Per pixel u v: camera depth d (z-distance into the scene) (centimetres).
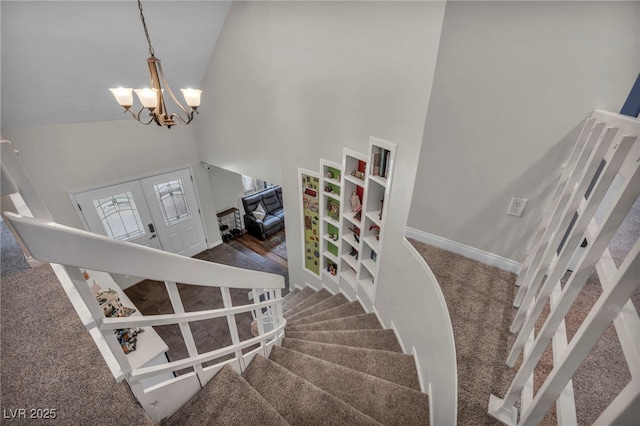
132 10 283
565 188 127
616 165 79
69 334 114
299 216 399
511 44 156
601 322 62
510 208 196
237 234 664
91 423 92
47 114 346
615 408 54
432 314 199
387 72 208
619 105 141
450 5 161
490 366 142
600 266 85
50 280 141
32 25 252
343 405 148
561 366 73
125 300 307
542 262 126
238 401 125
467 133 190
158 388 108
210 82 420
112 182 434
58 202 390
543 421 105
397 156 223
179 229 548
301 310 387
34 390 98
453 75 178
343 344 259
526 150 176
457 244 228
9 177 69
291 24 268
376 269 295
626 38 130
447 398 146
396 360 224
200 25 338
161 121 222
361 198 316
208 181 568
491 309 177
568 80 149
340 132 274
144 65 351
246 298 467
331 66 251
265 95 350
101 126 402
